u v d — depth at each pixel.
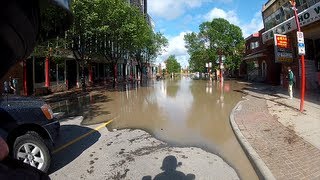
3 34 1.17
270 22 27.50
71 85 30.91
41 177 1.57
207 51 49.94
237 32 49.56
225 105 15.86
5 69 1.34
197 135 8.96
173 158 6.70
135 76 60.88
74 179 5.58
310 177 5.06
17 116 5.49
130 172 5.87
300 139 7.35
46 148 5.71
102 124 10.88
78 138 8.65
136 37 29.38
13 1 1.10
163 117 12.33
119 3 24.25
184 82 45.53
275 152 6.46
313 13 14.95
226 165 6.22
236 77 50.66
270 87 25.88
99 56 32.62
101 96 22.25
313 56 20.62
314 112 11.04
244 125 9.51
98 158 6.77
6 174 1.39
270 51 30.28
